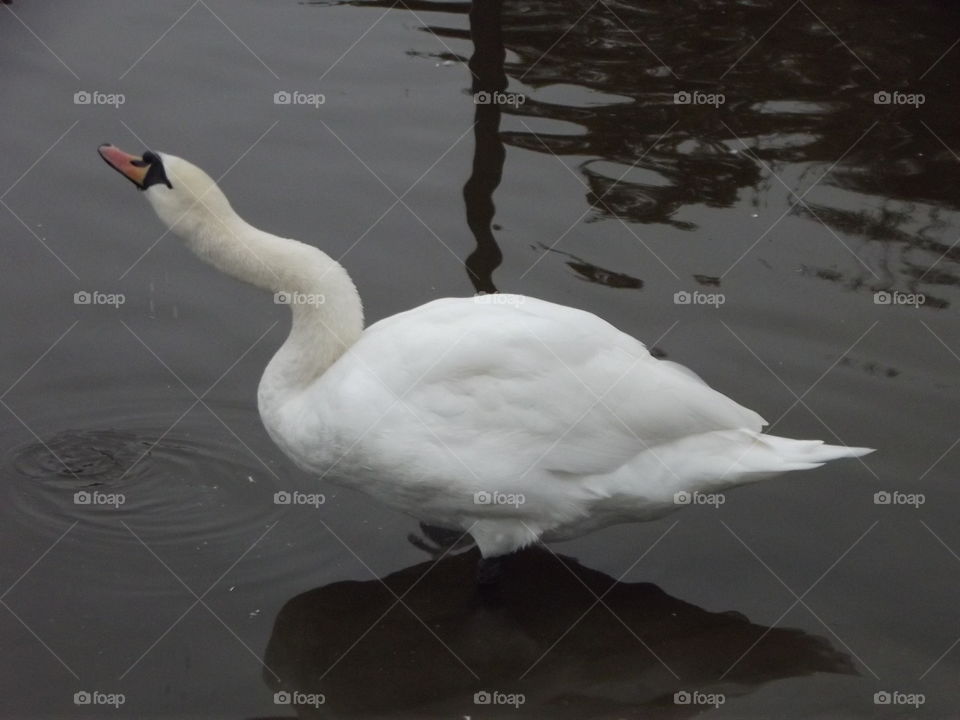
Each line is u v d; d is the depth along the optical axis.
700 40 11.01
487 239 8.34
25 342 7.48
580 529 6.01
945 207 8.74
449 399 5.67
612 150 9.37
